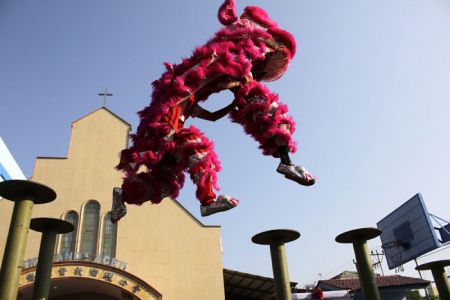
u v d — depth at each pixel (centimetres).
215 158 334
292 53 395
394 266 2578
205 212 322
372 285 695
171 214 2052
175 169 353
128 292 1727
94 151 2177
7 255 491
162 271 1919
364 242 729
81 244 1958
